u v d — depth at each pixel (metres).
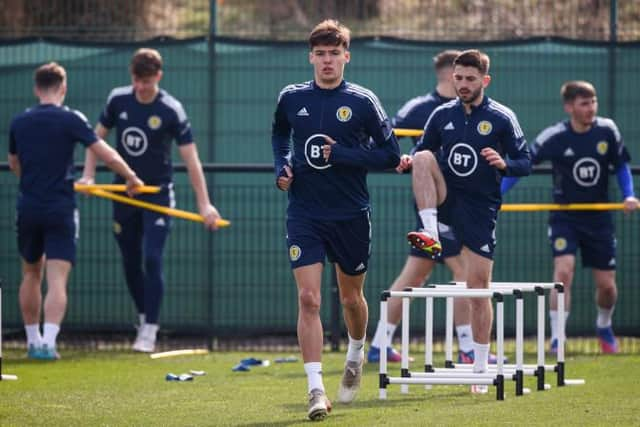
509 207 34.78
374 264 38.16
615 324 38.03
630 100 38.22
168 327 38.44
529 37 38.38
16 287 38.59
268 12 51.78
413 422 20.53
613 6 38.34
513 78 38.47
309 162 22.03
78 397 25.05
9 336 38.62
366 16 45.97
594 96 34.47
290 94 22.33
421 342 38.88
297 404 23.89
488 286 25.61
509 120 25.42
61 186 33.12
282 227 38.31
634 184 38.03
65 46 39.22
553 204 35.06
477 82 25.28
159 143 35.25
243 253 38.34
